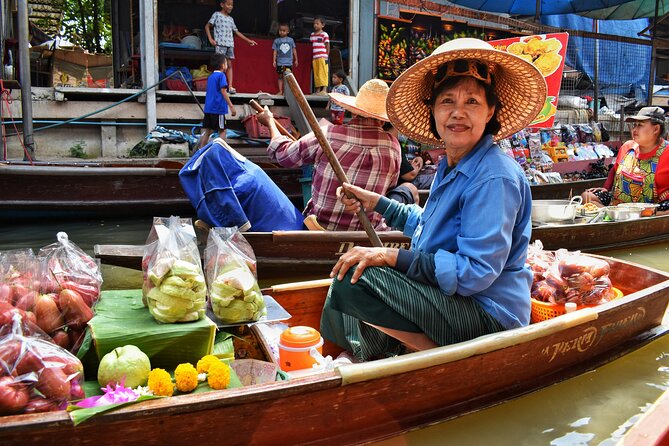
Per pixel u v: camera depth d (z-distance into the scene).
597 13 14.80
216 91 8.88
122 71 12.21
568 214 5.61
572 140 10.47
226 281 2.64
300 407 2.06
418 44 11.85
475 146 2.53
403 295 2.45
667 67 17.25
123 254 3.80
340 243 4.57
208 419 1.92
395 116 2.86
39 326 2.31
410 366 2.21
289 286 3.17
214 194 4.32
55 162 8.01
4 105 8.73
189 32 11.79
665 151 5.94
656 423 1.99
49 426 1.71
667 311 3.68
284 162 4.81
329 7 12.88
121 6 12.57
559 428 2.45
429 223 2.62
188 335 2.37
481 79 2.46
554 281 3.24
